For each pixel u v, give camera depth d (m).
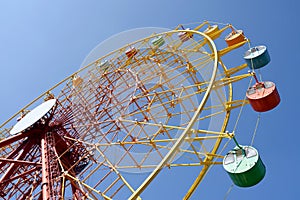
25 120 34.41
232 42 34.69
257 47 31.64
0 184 28.95
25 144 32.78
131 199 19.77
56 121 33.66
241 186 24.05
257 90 27.97
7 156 33.47
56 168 28.05
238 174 23.42
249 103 28.23
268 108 27.36
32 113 34.72
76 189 27.58
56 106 35.09
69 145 32.16
